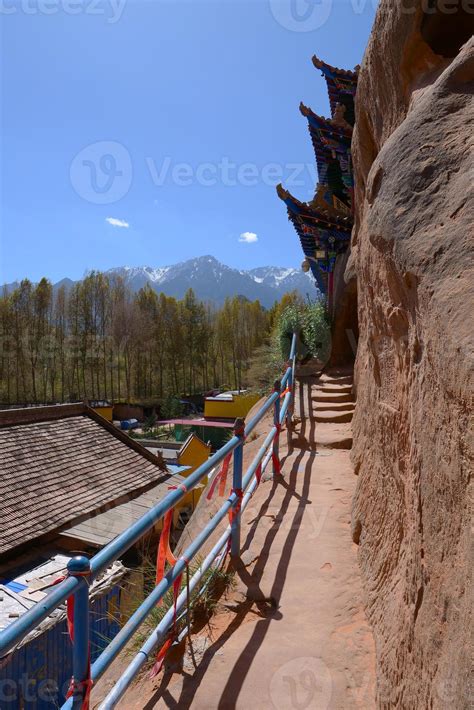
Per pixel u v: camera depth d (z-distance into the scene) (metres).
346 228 11.04
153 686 2.65
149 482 12.75
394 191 2.26
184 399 53.53
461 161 2.03
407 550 2.18
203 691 2.51
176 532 11.82
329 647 2.77
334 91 10.55
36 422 12.84
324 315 11.59
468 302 1.55
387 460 2.88
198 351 56.25
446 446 1.57
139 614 2.28
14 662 6.43
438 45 3.21
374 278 2.97
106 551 1.97
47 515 9.73
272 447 5.53
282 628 2.99
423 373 1.88
